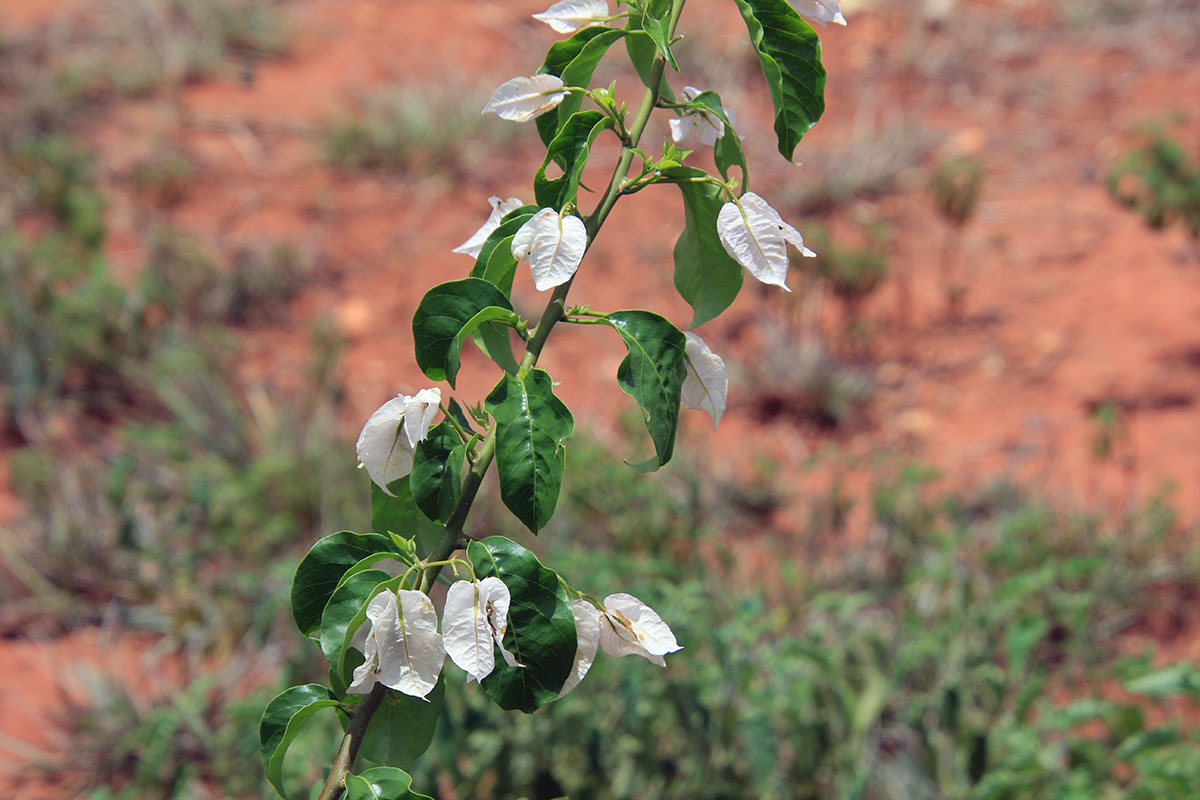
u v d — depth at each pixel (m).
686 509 3.56
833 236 5.40
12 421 4.03
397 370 4.59
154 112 5.92
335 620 0.81
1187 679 2.46
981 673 2.72
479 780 2.33
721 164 0.91
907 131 6.11
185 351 4.17
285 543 3.51
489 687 0.78
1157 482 3.94
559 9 0.89
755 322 4.95
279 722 0.86
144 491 3.72
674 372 0.83
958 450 4.22
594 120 0.87
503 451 0.78
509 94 0.88
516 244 0.82
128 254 4.91
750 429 4.43
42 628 3.34
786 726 2.56
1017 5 7.71
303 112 6.14
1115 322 4.81
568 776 2.42
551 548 3.38
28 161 5.01
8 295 4.27
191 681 3.11
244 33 6.66
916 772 2.51
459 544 0.83
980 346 4.75
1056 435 4.25
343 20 7.11
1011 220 5.53
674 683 2.33
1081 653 3.12
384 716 0.89
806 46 0.90
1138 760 2.45
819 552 3.61
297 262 4.98
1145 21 7.22
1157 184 4.48
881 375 4.62
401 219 5.45
